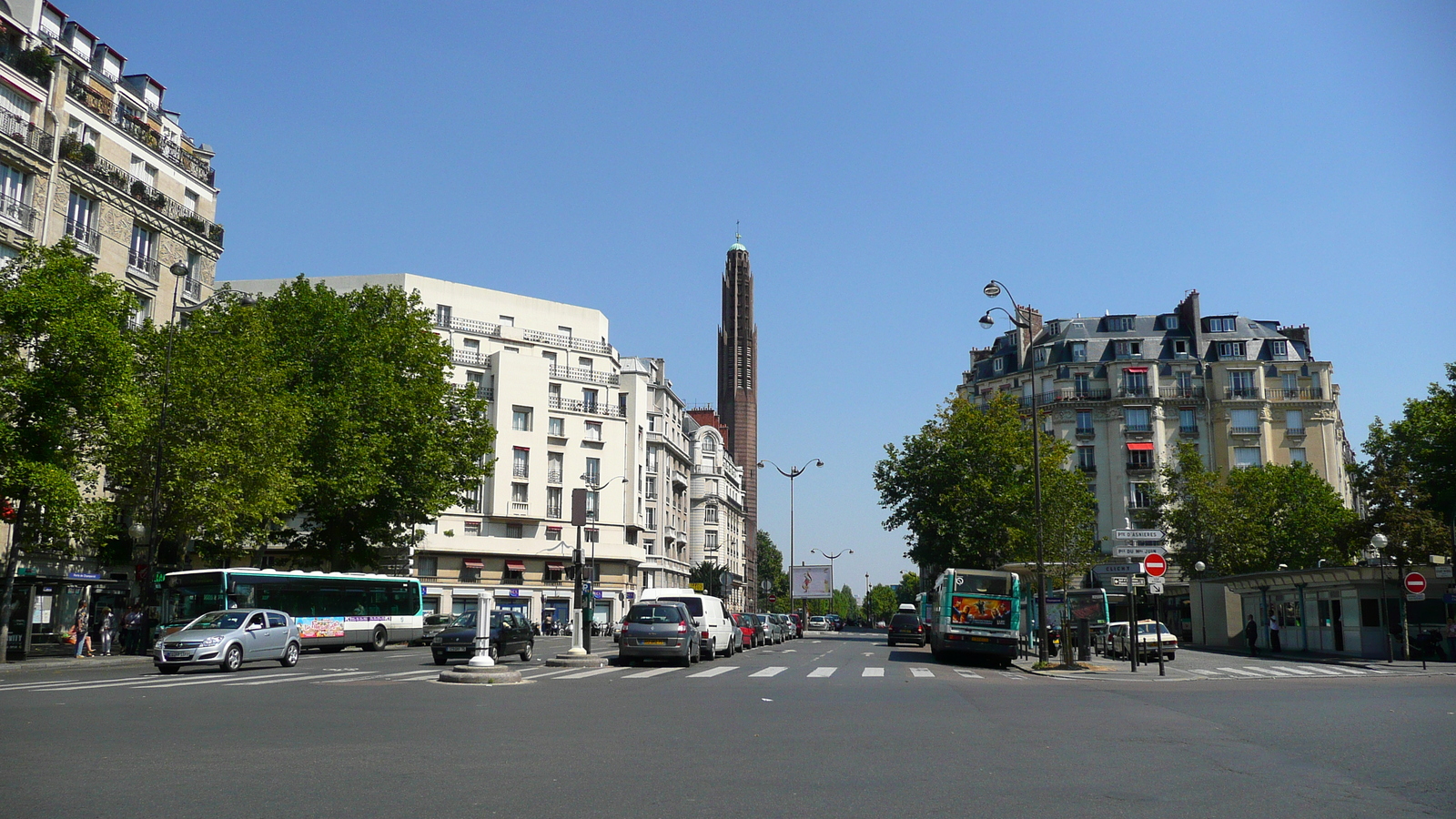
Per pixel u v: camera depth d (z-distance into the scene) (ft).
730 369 563.48
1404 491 164.04
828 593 266.98
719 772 30.89
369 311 157.07
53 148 124.36
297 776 29.43
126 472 115.65
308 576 129.80
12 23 124.16
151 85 158.20
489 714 47.73
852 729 42.47
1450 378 160.97
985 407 282.77
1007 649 106.73
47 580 108.37
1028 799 26.86
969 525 207.21
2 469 89.81
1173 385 259.39
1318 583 136.05
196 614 117.60
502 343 252.83
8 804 25.12
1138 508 252.62
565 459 254.88
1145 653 114.73
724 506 392.47
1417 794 27.96
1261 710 52.13
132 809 24.66
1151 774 30.91
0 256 116.37
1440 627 123.34
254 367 122.42
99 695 58.23
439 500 155.84
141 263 140.26
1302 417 255.50
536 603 245.24
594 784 28.63
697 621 105.60
